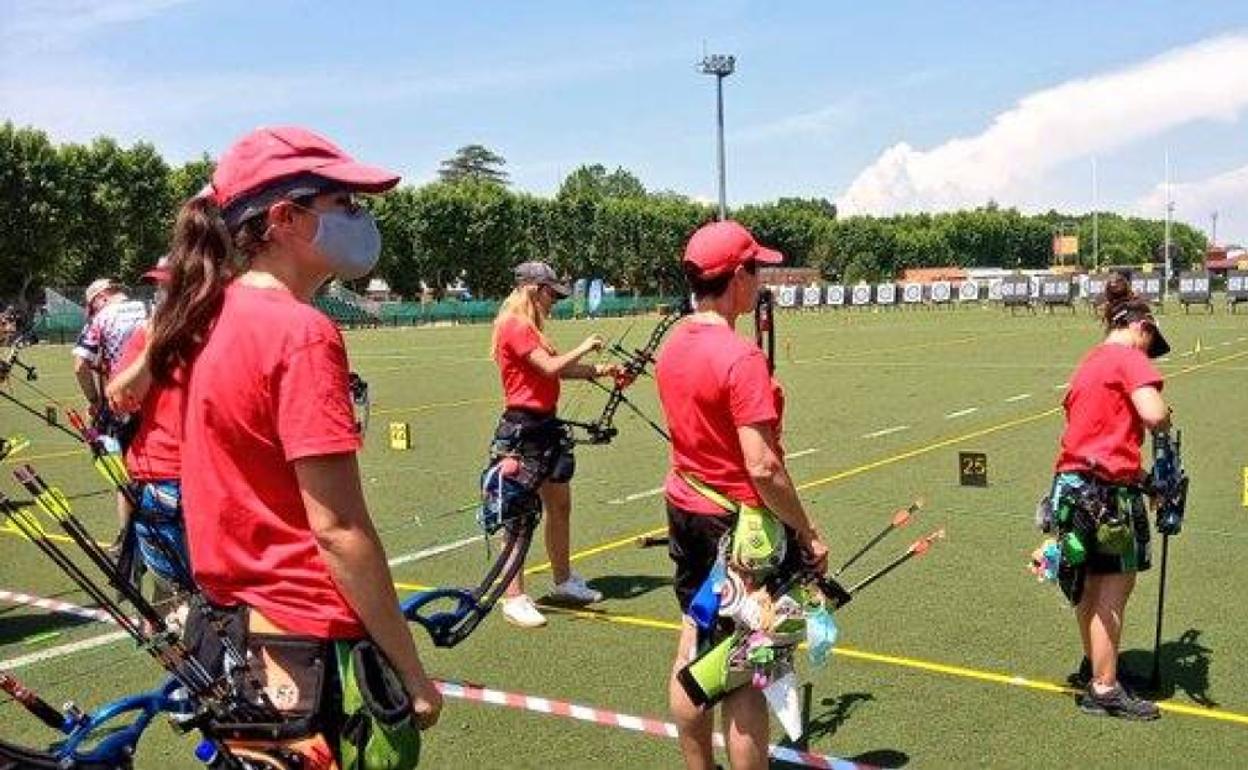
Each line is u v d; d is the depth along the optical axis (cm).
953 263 11850
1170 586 656
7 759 259
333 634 232
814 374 2031
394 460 1185
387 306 5394
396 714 227
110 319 690
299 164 234
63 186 4800
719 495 356
